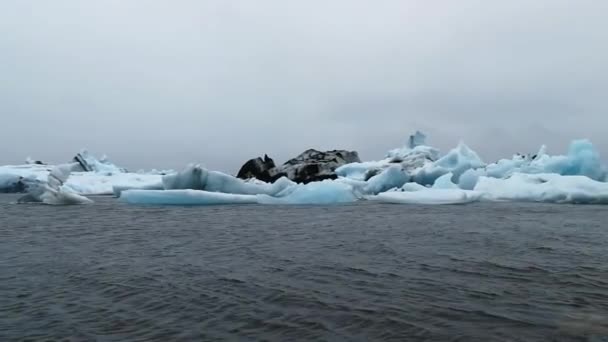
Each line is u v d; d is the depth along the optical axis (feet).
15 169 137.28
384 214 55.42
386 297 16.33
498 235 33.99
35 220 48.83
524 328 12.96
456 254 25.50
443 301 15.74
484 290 17.28
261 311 14.75
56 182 78.95
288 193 81.61
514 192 81.41
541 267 21.61
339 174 122.42
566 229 37.86
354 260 23.90
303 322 13.64
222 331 12.93
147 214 56.65
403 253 26.05
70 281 19.25
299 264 22.85
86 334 12.78
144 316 14.34
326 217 51.70
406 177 100.94
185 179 81.30
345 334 12.62
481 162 107.86
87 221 47.55
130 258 24.98
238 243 30.91
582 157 88.79
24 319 14.12
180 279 19.48
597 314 14.21
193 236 34.96
